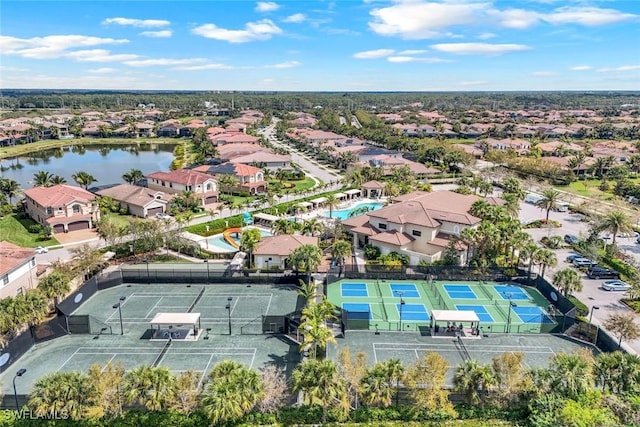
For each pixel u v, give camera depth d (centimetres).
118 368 3838
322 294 6062
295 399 3875
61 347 4950
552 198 9744
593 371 3881
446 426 3650
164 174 12200
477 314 5712
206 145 18200
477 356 4766
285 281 6681
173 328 5347
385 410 3738
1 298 5506
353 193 12144
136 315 5700
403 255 7425
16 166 17525
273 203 11038
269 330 5259
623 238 8744
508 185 11488
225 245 8456
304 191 12650
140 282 6688
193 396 3706
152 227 7919
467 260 7212
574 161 14588
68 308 5706
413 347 4934
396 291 6419
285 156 16400
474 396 3716
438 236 7662
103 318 5609
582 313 5584
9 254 5997
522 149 18562
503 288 6525
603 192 12688
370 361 4644
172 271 6669
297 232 8362
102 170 16900
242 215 9906
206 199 11456
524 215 10506
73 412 3506
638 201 11544
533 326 5312
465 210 7869
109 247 7694
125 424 3612
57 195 9294
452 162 15838
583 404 3569
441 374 3731
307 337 4397
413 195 9531
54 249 8125
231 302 6084
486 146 18900
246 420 3672
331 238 8494
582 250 7712
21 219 9800
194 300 6141
